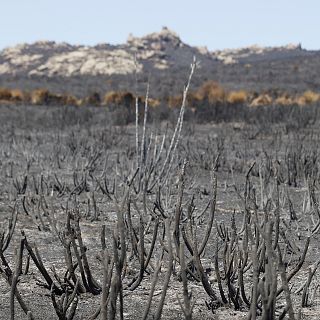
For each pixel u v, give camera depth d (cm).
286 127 2039
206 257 568
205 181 1068
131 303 447
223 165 1208
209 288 445
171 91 5809
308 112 2461
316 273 522
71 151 1508
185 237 486
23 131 2189
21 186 981
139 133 2003
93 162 1198
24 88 6375
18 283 496
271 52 16412
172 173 965
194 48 15588
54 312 432
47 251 596
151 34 14950
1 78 7769
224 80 7212
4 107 3048
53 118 2603
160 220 704
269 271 333
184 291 320
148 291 475
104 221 734
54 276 490
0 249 430
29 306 443
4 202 845
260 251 471
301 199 890
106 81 7025
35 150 1491
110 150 1557
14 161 1326
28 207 802
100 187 898
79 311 432
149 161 1070
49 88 6384
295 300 454
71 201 853
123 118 2500
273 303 338
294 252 582
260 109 2617
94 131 1977
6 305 445
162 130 2094
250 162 1286
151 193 923
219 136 1848
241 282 434
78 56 12581
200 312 433
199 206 841
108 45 14162
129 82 6900
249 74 7856
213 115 2478
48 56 13225
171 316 425
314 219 756
